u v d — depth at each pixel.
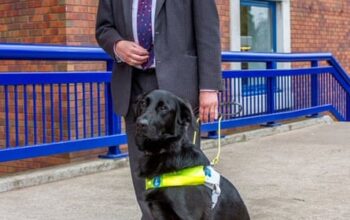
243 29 11.05
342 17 13.56
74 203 5.33
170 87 3.61
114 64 3.89
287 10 11.75
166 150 3.30
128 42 3.69
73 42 7.63
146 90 3.77
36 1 7.83
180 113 3.33
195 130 3.48
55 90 7.52
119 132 6.95
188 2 3.69
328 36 13.07
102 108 7.48
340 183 6.08
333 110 10.98
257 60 8.89
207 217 3.28
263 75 9.05
